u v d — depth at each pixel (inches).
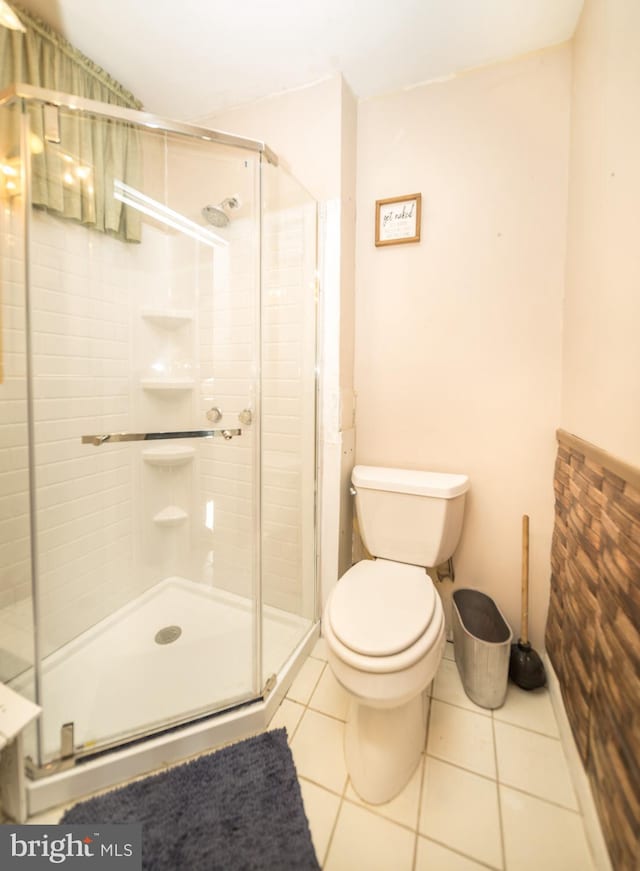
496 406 53.0
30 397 40.8
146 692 43.4
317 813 34.2
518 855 31.2
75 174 49.0
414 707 39.0
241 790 35.6
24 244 40.8
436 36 46.7
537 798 35.8
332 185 53.4
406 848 31.6
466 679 48.0
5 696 34.4
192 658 49.3
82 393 53.6
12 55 43.7
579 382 41.8
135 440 56.0
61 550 51.0
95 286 54.5
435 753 40.3
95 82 53.0
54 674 46.1
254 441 53.3
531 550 52.6
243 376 59.2
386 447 59.7
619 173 32.4
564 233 48.3
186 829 32.5
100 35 47.8
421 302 55.9
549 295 49.4
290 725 43.1
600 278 36.2
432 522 49.3
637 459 28.0
